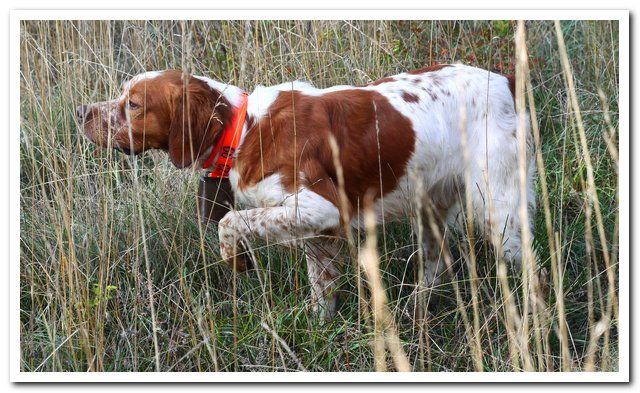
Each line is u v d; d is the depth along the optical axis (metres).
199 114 2.94
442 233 3.28
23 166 3.80
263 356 2.79
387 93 3.05
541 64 4.27
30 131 3.81
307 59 3.94
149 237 3.16
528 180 3.18
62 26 4.08
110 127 3.01
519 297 3.02
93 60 4.27
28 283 3.13
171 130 2.97
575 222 3.41
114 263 3.07
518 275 3.06
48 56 4.30
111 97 3.69
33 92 3.82
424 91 3.08
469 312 3.10
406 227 3.38
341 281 3.12
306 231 2.89
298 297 3.08
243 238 2.89
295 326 2.85
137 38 4.36
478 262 3.29
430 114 3.05
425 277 3.30
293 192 2.89
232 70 4.02
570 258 3.38
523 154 2.41
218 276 3.18
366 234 3.12
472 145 3.08
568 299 3.15
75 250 3.22
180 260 3.01
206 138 2.96
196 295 3.17
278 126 2.92
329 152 2.93
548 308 2.83
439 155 3.08
